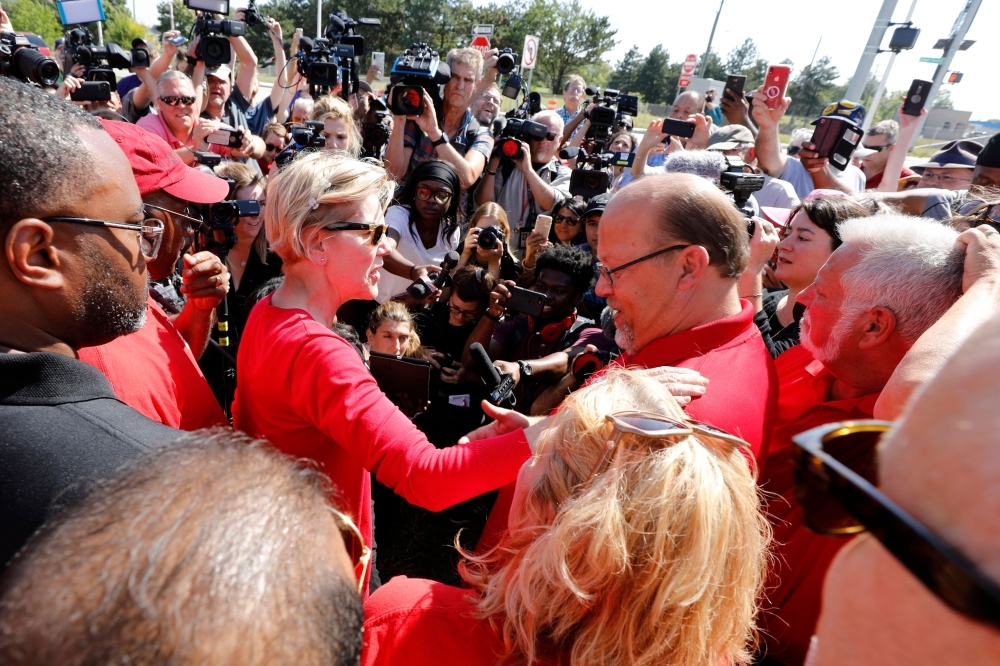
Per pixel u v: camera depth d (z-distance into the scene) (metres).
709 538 0.76
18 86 0.90
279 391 1.32
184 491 0.47
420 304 3.13
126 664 0.38
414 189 3.44
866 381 1.46
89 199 0.92
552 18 31.95
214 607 0.40
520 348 2.89
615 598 0.77
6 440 0.80
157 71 5.83
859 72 8.26
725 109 5.22
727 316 1.41
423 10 30.25
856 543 0.44
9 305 0.90
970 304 1.14
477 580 0.95
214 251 2.10
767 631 1.37
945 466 0.34
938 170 4.67
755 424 1.26
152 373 1.30
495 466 1.23
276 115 6.70
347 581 0.50
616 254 1.41
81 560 0.43
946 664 0.36
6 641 0.40
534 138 4.16
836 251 1.50
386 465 1.24
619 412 0.85
